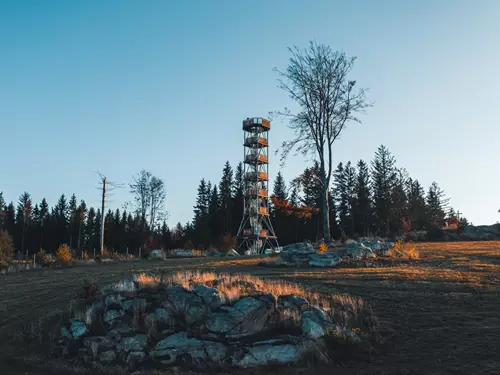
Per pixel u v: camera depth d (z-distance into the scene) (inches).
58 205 4308.6
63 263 1460.4
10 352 559.5
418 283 709.3
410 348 482.0
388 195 3068.4
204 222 3348.9
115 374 479.8
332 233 3292.3
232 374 459.2
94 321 583.2
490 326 512.1
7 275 1243.2
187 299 573.3
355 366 455.2
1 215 3806.6
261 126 2329.0
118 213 3688.5
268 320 531.8
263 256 1370.6
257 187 2300.7
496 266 842.8
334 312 572.7
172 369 480.4
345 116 1541.6
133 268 1168.2
